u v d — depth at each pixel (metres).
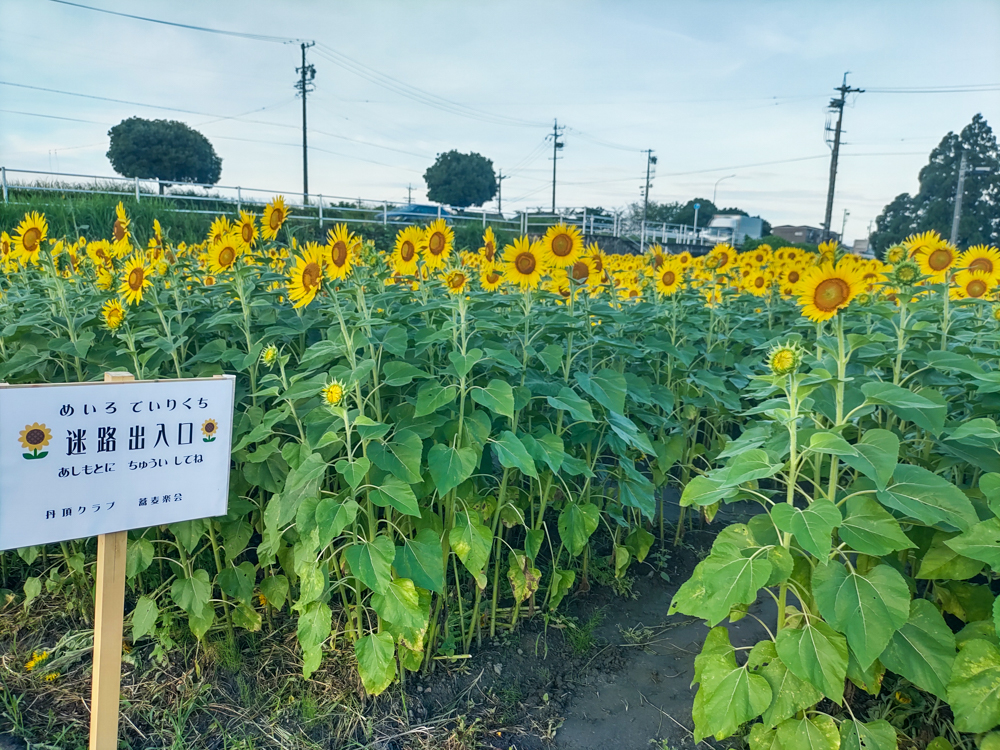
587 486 3.80
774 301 6.89
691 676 3.27
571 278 3.91
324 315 3.79
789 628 2.36
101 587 2.33
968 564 2.43
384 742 2.78
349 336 3.12
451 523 3.12
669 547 4.62
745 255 7.58
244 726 2.84
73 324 3.68
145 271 3.48
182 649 3.24
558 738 2.86
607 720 2.97
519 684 3.18
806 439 2.59
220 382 2.45
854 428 3.54
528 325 3.65
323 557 2.99
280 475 3.24
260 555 3.33
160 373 3.70
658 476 4.37
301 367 3.42
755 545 2.42
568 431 3.82
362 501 3.04
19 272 5.04
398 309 3.63
